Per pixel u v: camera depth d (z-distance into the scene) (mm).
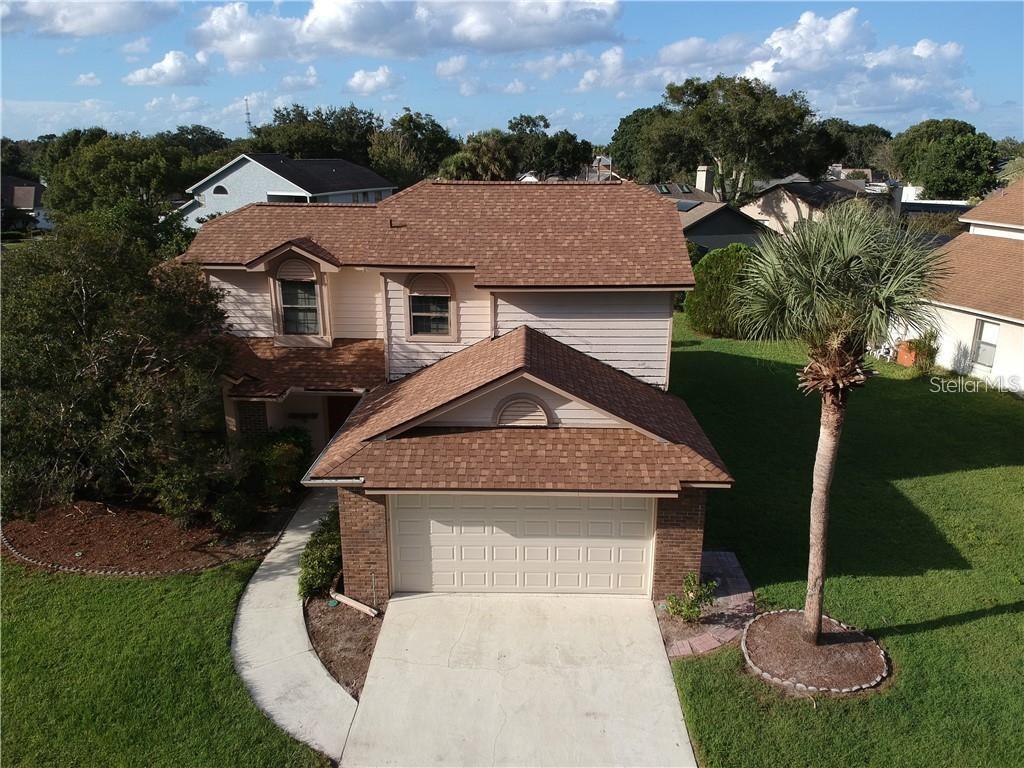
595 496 12141
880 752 9398
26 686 10617
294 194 54156
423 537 12953
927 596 12812
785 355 29703
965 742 9531
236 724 9992
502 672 11109
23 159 110188
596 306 15672
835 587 13133
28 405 12812
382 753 9586
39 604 12594
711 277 32719
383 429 12953
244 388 16781
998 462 18922
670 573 12766
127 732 9812
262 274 18109
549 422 13062
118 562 14000
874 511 16141
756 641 11562
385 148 80250
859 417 22281
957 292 26031
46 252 13805
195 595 12930
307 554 13547
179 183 58094
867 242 9648
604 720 10156
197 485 14570
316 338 18047
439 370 15695
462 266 15828
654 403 14578
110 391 13859
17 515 13031
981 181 77375
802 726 9852
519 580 13156
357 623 12375
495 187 18562
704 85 71062
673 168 70000
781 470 18406
